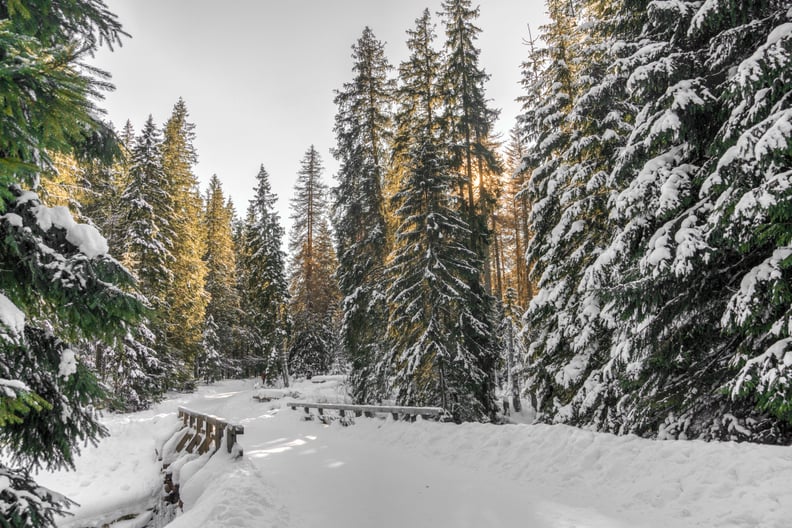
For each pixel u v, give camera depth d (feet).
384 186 70.95
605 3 38.86
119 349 16.34
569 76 45.16
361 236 69.77
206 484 28.35
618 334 31.78
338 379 99.09
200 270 88.69
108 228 74.08
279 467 30.96
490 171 72.08
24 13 11.51
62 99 9.16
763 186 18.85
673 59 25.40
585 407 33.53
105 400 17.80
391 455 32.89
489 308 61.26
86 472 42.42
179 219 81.76
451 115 67.97
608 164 38.19
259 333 129.29
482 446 29.94
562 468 24.06
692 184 24.44
